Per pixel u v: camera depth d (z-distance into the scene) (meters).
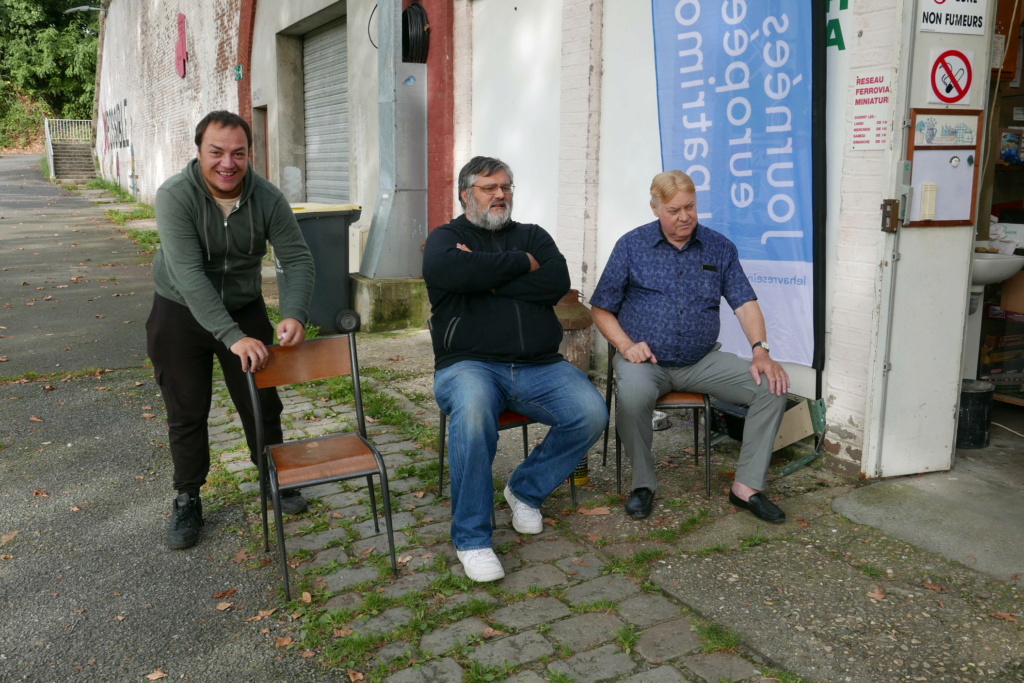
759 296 4.50
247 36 13.20
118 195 27.95
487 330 3.42
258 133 13.52
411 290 7.68
